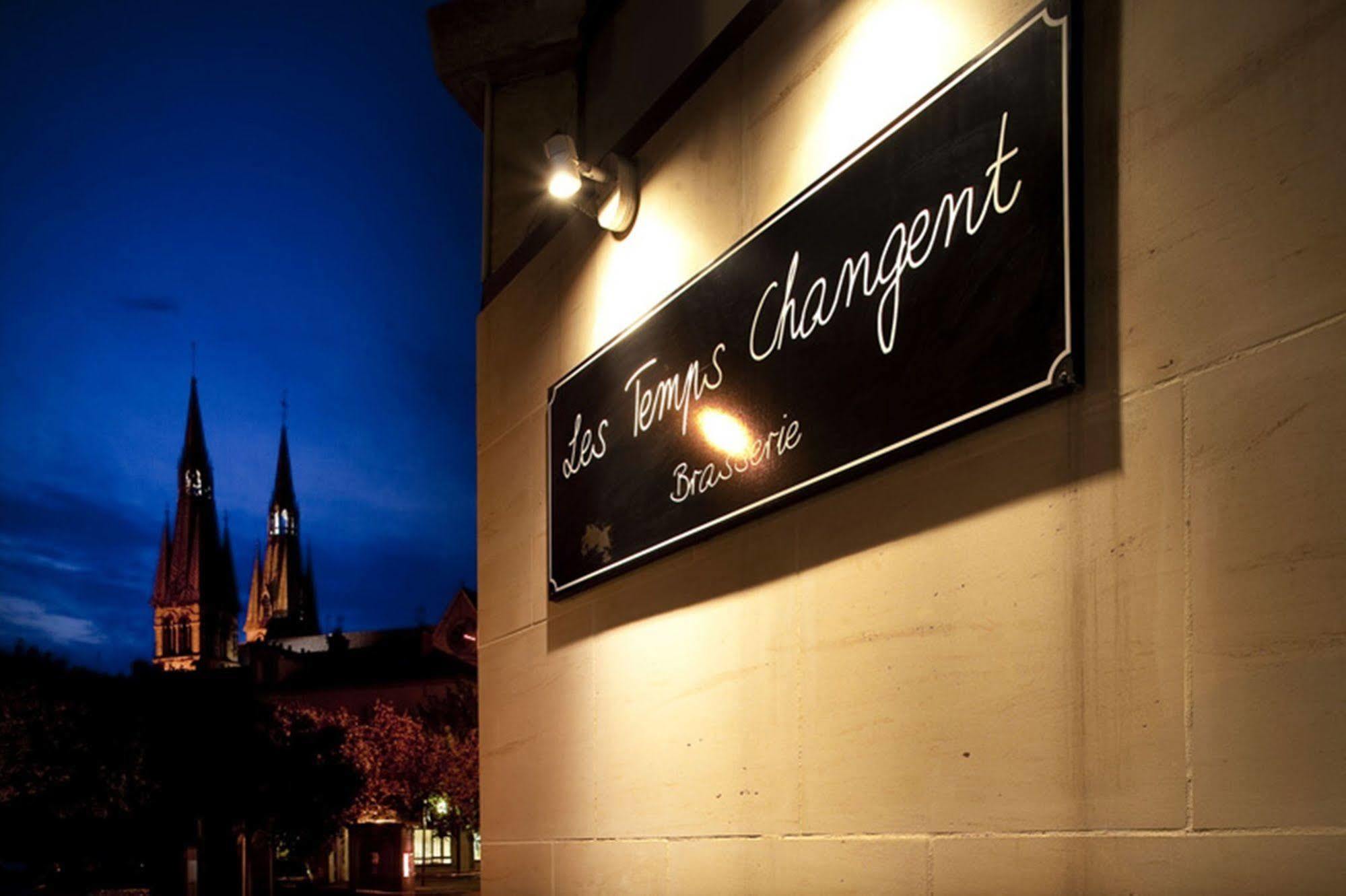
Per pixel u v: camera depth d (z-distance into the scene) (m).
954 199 2.59
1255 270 1.92
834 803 2.88
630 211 4.35
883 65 3.00
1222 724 1.90
